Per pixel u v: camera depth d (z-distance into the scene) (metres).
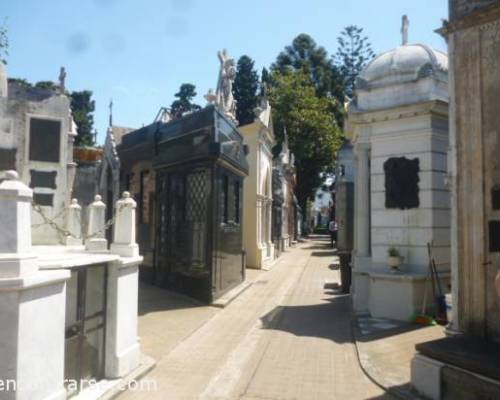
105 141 17.75
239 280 14.78
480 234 5.71
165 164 13.33
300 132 37.06
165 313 10.19
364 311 10.34
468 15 5.95
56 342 4.30
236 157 13.75
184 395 5.45
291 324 9.53
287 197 32.34
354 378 6.18
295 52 48.75
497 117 5.66
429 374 5.21
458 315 5.88
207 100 13.86
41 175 9.23
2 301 3.77
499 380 4.47
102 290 5.62
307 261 23.66
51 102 9.43
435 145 9.61
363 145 10.62
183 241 12.59
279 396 5.52
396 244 9.84
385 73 10.24
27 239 4.04
